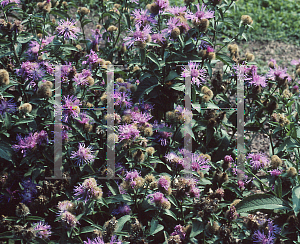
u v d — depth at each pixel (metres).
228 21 1.87
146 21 1.74
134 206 1.65
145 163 1.67
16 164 1.72
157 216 1.61
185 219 1.65
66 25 1.76
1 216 1.58
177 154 1.74
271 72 1.84
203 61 1.78
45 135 1.66
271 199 1.64
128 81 1.86
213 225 1.59
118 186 1.65
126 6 2.01
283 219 1.68
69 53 1.88
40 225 1.59
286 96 1.89
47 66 1.75
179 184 1.60
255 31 3.27
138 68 1.89
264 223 1.62
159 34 1.76
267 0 3.77
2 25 1.73
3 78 1.65
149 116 1.78
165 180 1.59
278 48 3.05
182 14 1.78
